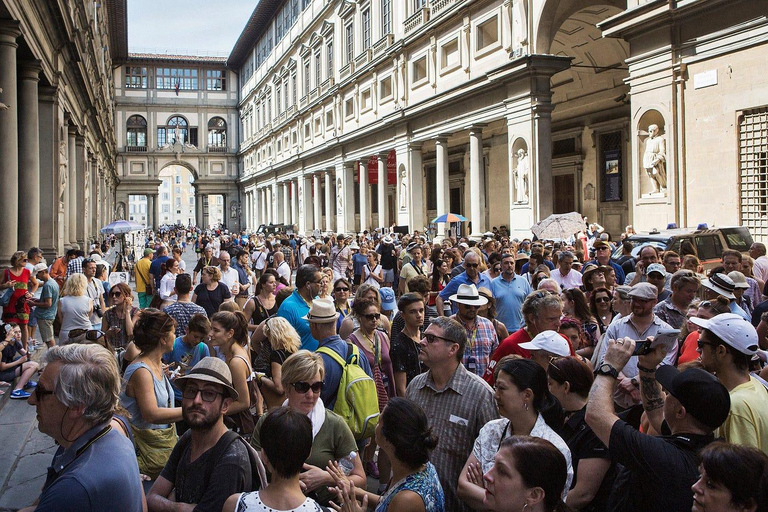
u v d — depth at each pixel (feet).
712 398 11.59
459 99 98.89
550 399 14.30
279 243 95.30
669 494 11.20
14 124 49.65
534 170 81.61
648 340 14.02
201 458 13.75
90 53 106.52
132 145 285.64
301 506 11.71
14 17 47.55
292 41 202.28
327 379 19.12
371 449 23.07
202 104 291.79
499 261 39.73
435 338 16.24
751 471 9.51
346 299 29.94
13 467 24.47
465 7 95.35
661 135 63.41
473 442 15.93
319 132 177.78
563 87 107.14
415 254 48.62
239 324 21.15
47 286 40.57
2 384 32.40
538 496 9.84
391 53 122.11
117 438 11.06
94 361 10.95
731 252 33.24
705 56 57.88
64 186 75.92
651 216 64.44
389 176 133.80
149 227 297.12
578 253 55.31
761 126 53.93
